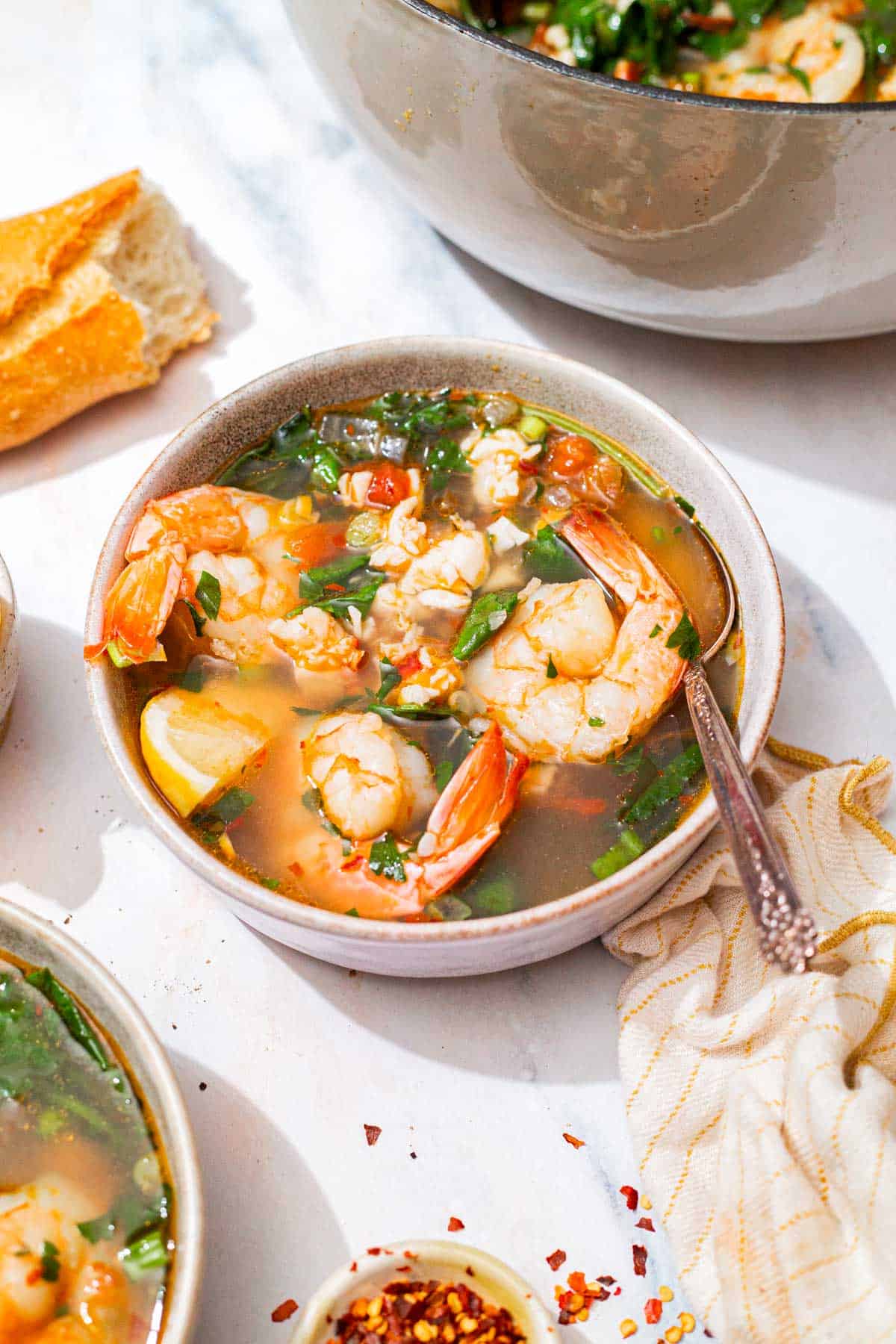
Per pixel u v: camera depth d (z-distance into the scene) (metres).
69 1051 0.58
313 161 0.78
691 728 0.61
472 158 0.64
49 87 0.80
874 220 0.62
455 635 0.63
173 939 0.62
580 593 0.61
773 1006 0.59
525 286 0.73
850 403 0.72
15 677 0.63
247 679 0.62
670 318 0.68
